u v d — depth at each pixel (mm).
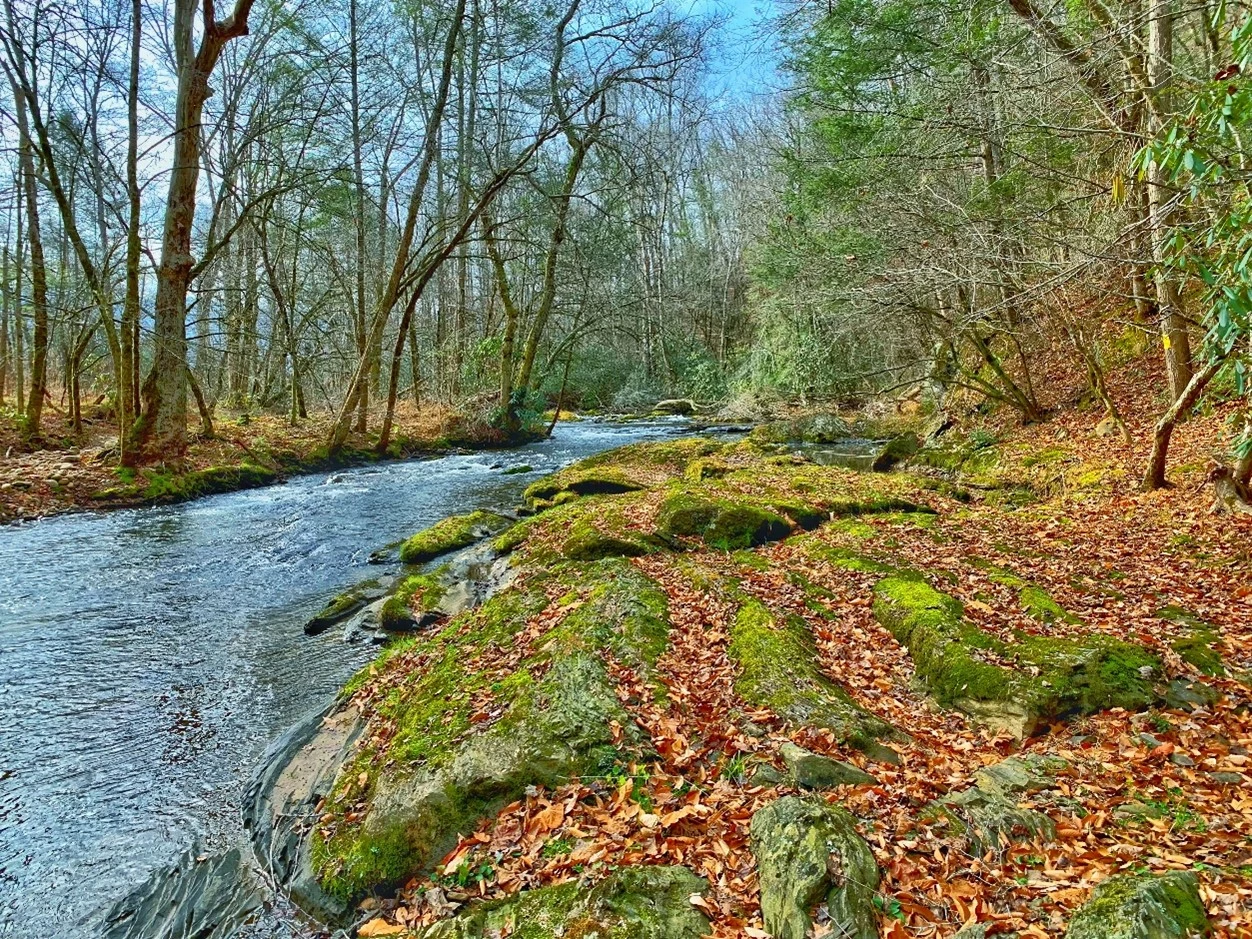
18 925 3750
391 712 5234
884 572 7016
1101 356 14414
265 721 5730
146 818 4547
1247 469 7570
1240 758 3871
